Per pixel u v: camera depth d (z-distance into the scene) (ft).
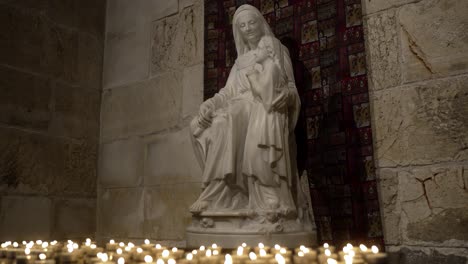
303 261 7.44
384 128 11.47
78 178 16.67
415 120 11.07
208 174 10.13
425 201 10.64
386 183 11.22
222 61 14.67
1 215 14.10
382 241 10.82
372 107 11.73
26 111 15.24
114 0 18.65
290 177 10.02
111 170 17.11
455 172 10.34
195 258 7.77
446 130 10.61
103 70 18.28
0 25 14.82
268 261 7.16
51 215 15.57
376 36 11.98
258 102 10.21
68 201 16.21
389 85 11.58
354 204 11.35
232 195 10.24
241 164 10.18
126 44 17.81
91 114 17.54
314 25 12.91
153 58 16.84
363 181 11.33
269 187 9.72
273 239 9.18
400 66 11.50
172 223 14.98
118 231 16.40
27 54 15.53
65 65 16.79
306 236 9.69
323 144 12.15
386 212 11.10
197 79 15.37
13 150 14.69
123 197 16.55
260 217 9.43
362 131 11.57
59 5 16.89
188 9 16.19
